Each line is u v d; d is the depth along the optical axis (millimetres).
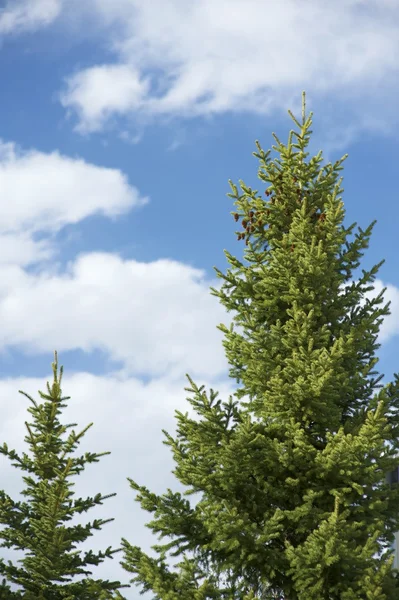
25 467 16094
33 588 14992
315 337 15109
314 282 15625
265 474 14688
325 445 15031
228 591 13898
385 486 14461
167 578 13508
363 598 13258
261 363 15391
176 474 14602
